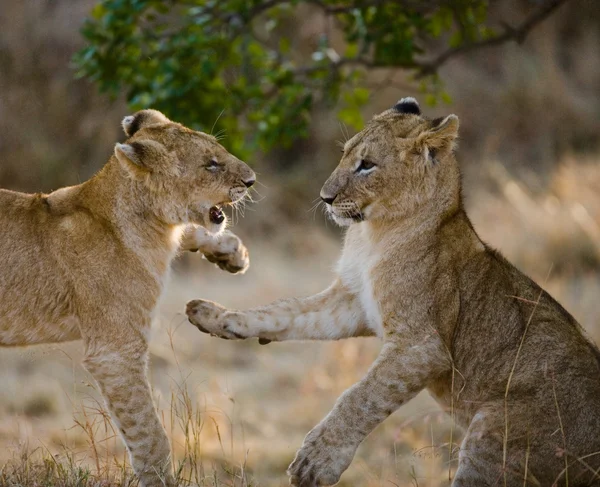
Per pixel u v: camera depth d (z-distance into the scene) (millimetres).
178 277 19875
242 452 11609
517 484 7750
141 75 11992
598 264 18031
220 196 8859
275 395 14734
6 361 15211
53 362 15148
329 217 9398
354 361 14617
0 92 22953
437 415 11352
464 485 7809
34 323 8398
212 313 8680
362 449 12195
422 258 8438
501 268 8641
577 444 7805
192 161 8742
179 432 11734
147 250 8641
